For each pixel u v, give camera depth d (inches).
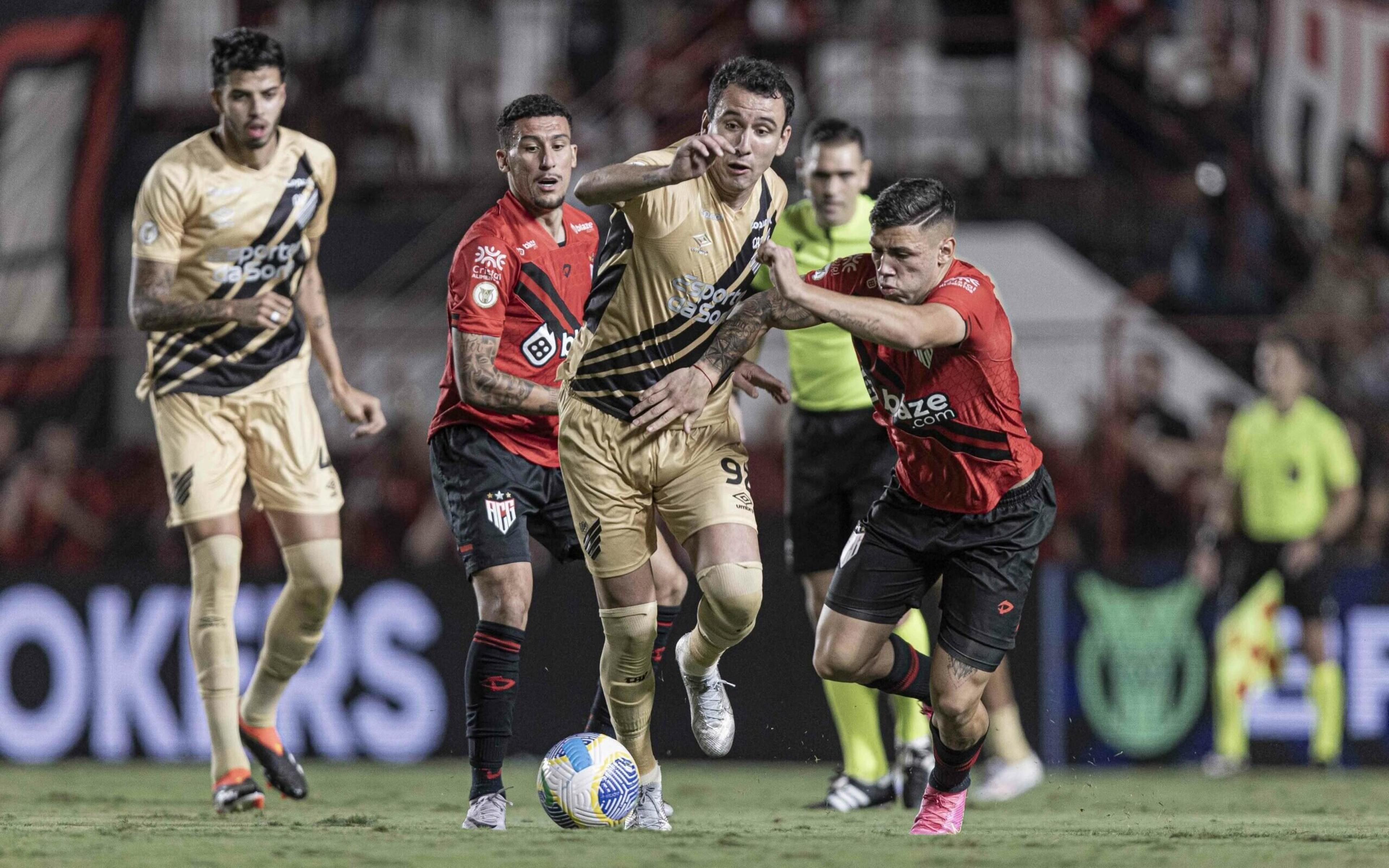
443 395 718.5
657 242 613.0
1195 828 706.8
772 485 1433.3
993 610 647.1
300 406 823.7
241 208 792.3
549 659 1230.9
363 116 1839.3
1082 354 1353.3
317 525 820.6
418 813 796.6
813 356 863.1
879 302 575.8
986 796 963.3
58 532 1478.8
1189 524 1368.1
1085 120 1744.6
